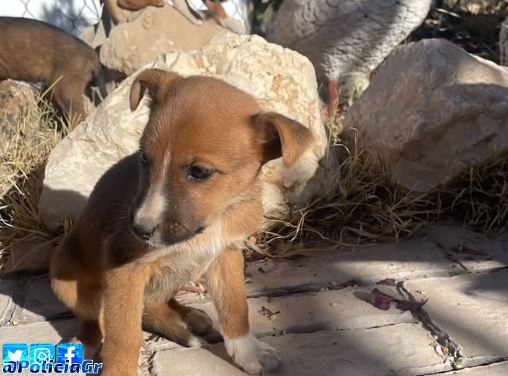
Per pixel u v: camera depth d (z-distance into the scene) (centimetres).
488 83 70
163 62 65
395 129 71
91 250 48
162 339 52
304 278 60
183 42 85
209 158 40
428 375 46
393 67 77
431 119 68
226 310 48
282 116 41
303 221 67
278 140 43
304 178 66
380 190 73
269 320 54
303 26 90
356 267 62
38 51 90
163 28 85
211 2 92
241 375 48
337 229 68
